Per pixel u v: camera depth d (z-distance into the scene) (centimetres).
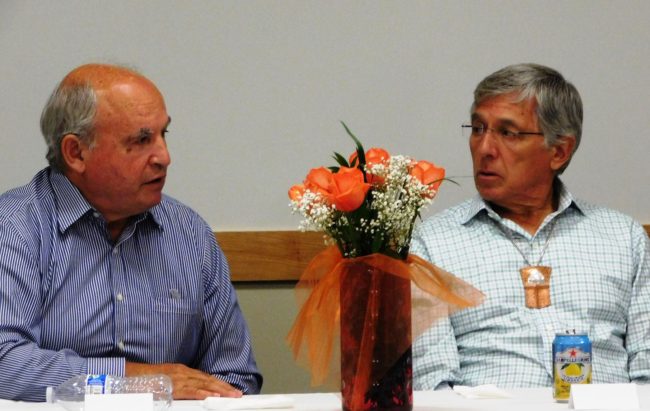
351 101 471
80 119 329
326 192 253
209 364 361
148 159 331
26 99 458
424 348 359
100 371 307
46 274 331
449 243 381
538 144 375
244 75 467
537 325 364
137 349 341
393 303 256
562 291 371
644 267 380
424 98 473
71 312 333
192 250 357
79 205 337
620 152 480
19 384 304
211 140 466
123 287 341
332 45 470
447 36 475
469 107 475
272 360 465
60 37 459
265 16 468
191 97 465
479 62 476
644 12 479
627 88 477
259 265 461
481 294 266
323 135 470
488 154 376
